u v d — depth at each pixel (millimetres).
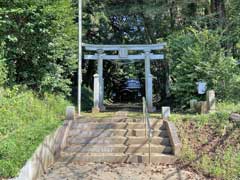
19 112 7195
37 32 8656
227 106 8922
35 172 5328
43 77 9273
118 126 7852
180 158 6398
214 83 10195
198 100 10633
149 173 5797
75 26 10734
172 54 12633
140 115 9523
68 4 9664
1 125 6133
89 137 7395
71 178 5504
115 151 6945
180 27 14734
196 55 10648
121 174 5750
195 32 11391
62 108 9320
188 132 7164
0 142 5281
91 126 7852
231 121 7340
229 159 5984
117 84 22266
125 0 14570
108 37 16219
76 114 9773
